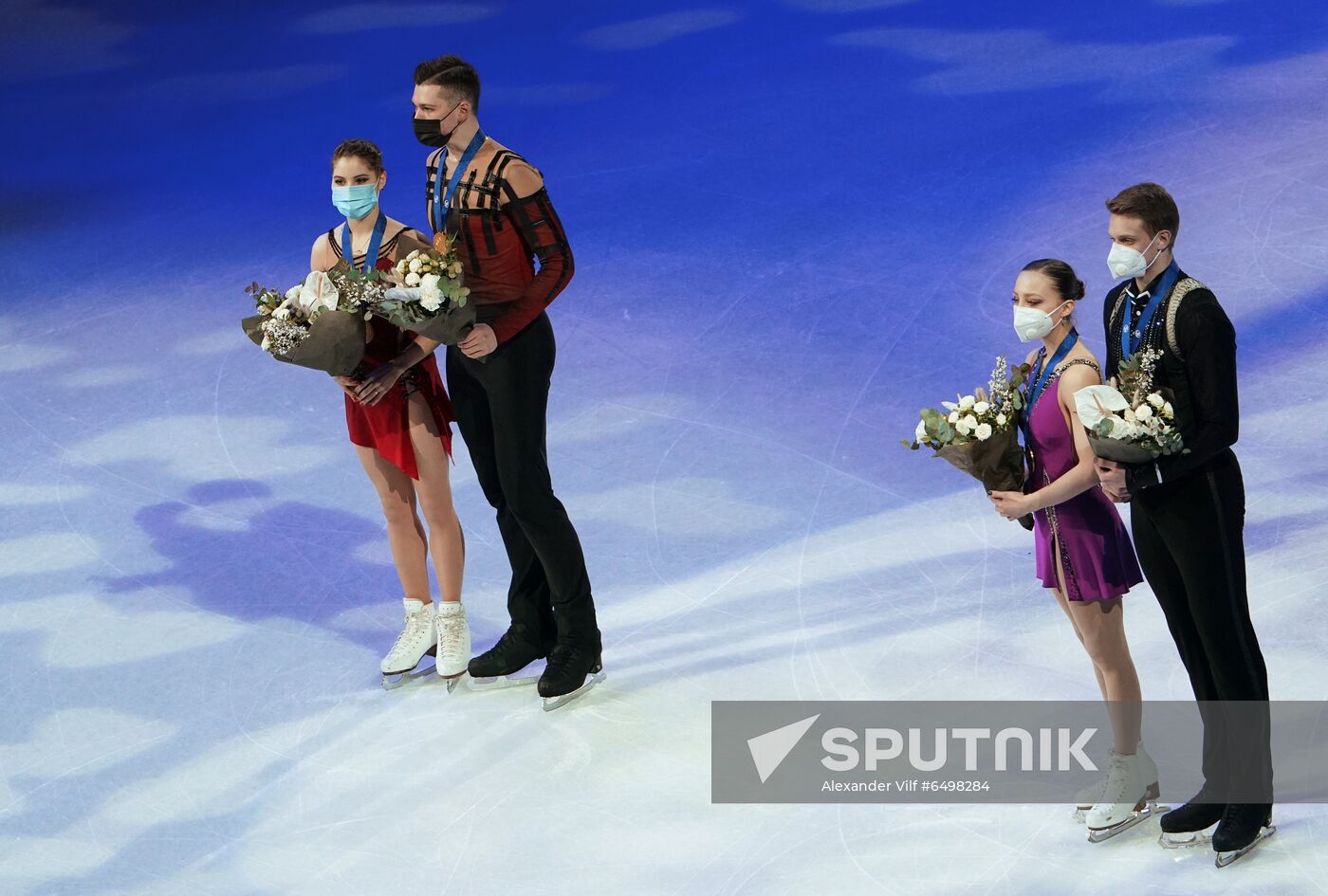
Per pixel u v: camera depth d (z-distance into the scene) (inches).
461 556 760.3
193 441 1060.5
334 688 764.0
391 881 608.7
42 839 649.6
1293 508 823.7
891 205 1322.6
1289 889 561.6
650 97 1674.5
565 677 729.6
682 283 1230.9
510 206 687.1
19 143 1790.1
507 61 1856.5
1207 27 1628.9
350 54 1967.3
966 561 824.3
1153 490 565.0
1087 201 1264.8
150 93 1915.6
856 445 965.2
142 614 841.5
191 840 644.7
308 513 950.4
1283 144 1306.6
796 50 1766.7
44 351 1234.6
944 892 577.3
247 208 1520.7
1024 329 581.9
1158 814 616.1
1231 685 571.8
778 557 847.7
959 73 1609.3
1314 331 1010.1
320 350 677.9
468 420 740.0
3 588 876.0
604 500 927.0
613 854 616.1
